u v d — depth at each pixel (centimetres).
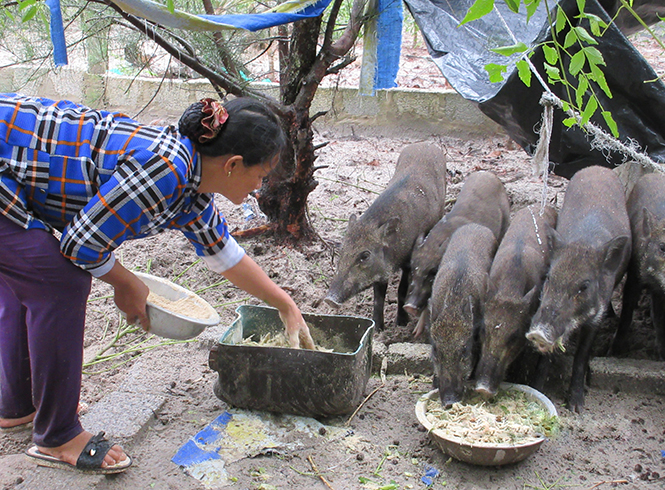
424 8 495
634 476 320
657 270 411
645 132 446
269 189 543
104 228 244
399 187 510
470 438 316
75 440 298
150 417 346
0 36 494
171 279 509
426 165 548
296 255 545
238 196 269
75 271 259
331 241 571
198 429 344
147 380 382
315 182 539
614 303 506
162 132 253
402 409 371
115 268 267
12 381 316
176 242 568
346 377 334
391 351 412
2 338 305
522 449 308
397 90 877
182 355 411
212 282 508
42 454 303
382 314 476
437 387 388
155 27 447
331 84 968
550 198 632
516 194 650
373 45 527
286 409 347
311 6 440
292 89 512
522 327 375
